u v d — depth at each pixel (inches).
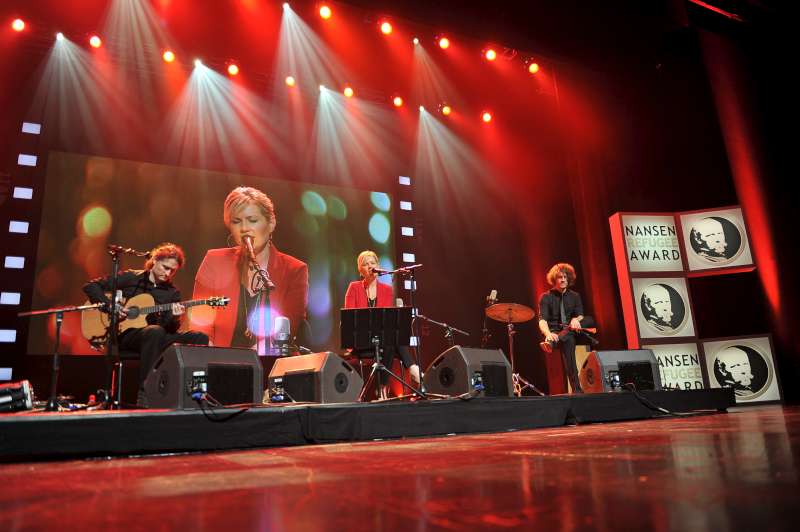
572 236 349.4
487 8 278.4
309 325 293.7
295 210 304.2
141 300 249.8
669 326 284.0
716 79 311.7
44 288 249.3
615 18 299.7
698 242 293.0
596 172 338.6
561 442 104.0
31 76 270.4
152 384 142.9
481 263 351.9
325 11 290.4
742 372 272.2
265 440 128.6
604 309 322.0
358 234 318.0
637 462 68.1
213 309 275.9
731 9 284.2
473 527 39.0
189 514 47.9
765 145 284.8
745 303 300.0
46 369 243.8
